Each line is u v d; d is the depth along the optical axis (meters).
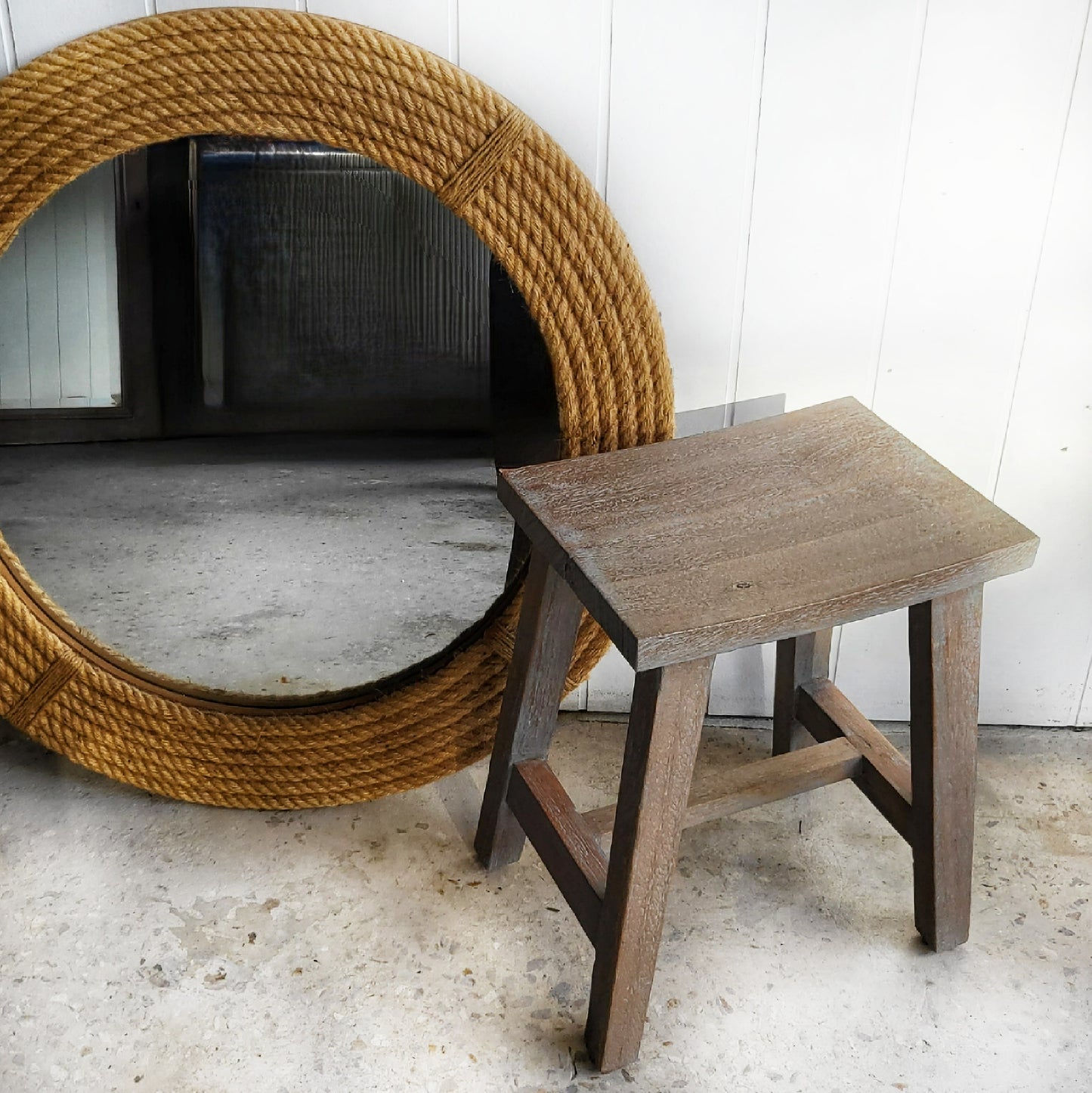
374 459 1.58
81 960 1.47
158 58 1.37
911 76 1.44
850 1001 1.46
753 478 1.38
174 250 1.47
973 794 1.43
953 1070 1.37
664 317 1.61
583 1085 1.35
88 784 1.76
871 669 1.87
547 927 1.55
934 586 1.23
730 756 1.85
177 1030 1.39
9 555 1.61
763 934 1.54
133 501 1.60
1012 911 1.59
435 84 1.39
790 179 1.51
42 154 1.41
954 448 1.70
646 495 1.34
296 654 1.69
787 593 1.18
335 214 1.45
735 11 1.40
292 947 1.50
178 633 1.68
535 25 1.42
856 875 1.64
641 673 1.20
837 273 1.57
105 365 1.53
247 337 1.51
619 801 1.26
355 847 1.66
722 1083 1.35
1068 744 1.90
